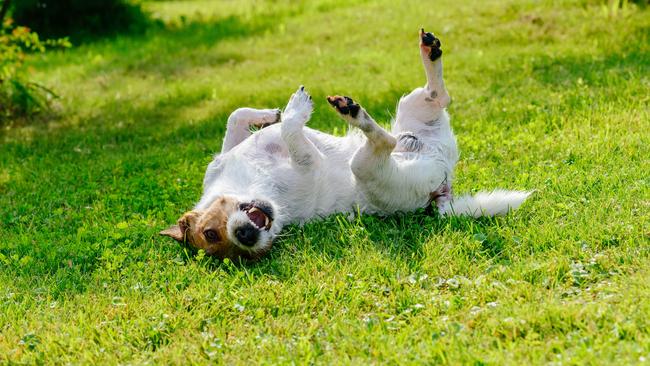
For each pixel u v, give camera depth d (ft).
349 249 6.19
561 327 4.68
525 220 6.37
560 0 15.48
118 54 17.13
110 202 8.29
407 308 5.26
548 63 11.67
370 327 4.99
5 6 12.97
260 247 6.10
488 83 11.28
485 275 5.50
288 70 13.94
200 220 6.34
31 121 12.68
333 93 11.72
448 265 5.76
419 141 6.81
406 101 6.98
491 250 5.92
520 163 7.91
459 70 12.10
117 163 9.66
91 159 10.19
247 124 7.45
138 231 7.13
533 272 5.41
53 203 8.46
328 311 5.39
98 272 6.41
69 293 6.13
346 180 6.73
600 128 8.56
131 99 13.30
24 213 8.23
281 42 16.37
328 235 6.40
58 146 11.01
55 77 15.52
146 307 5.70
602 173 7.14
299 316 5.34
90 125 12.03
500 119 9.52
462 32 14.61
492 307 5.06
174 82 14.24
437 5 17.30
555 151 8.08
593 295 5.06
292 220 6.63
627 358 4.19
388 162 6.32
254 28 18.25
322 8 19.58
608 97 9.62
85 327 5.46
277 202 6.50
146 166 9.54
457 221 6.42
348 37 15.85
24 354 5.22
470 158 8.23
